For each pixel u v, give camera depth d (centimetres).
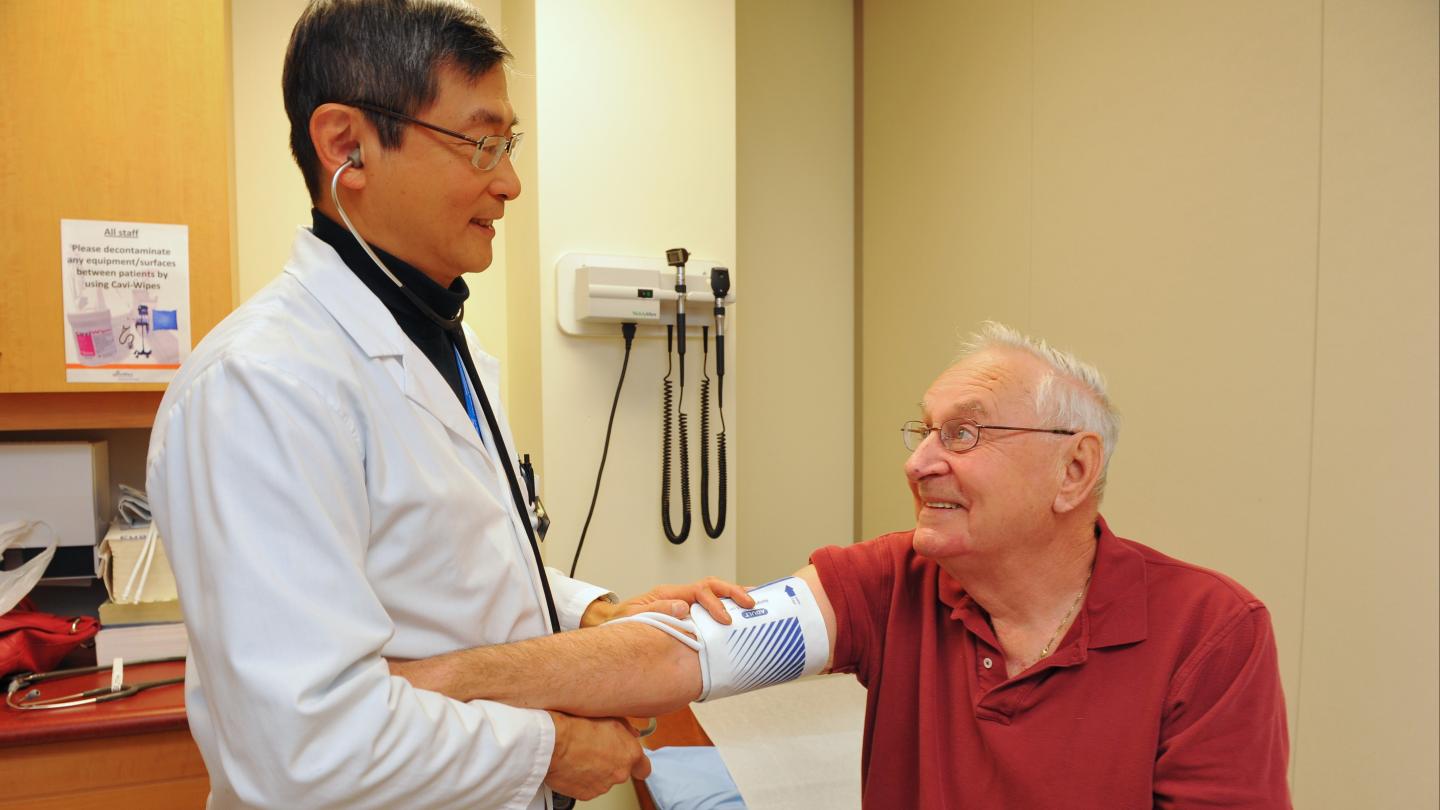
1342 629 127
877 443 251
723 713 168
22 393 163
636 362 201
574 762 90
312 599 71
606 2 193
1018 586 100
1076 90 176
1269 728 90
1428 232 114
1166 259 157
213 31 166
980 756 97
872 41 247
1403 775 119
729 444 211
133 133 162
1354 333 124
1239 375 143
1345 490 126
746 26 242
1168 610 96
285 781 69
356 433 81
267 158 199
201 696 81
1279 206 135
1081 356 177
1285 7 134
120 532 168
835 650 113
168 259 165
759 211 246
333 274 89
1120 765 91
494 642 96
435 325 102
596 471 199
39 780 140
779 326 251
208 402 74
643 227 199
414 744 74
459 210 90
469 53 85
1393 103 118
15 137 157
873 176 249
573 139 191
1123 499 168
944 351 221
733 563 213
